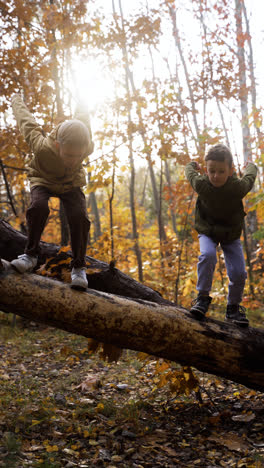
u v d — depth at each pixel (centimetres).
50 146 284
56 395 432
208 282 329
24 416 353
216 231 335
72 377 496
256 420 356
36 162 296
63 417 366
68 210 312
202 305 334
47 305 314
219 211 331
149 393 441
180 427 353
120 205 1504
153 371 519
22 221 741
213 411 387
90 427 344
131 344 341
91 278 377
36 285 315
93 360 574
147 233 1305
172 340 338
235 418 360
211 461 291
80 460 291
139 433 338
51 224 1181
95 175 704
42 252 378
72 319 320
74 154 276
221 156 309
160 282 809
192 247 844
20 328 766
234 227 336
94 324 324
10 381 474
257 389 369
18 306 314
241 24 1010
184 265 842
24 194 892
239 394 419
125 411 378
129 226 1422
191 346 341
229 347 345
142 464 288
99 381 463
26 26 646
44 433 334
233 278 336
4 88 625
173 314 342
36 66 636
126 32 704
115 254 895
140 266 930
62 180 302
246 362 349
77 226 311
